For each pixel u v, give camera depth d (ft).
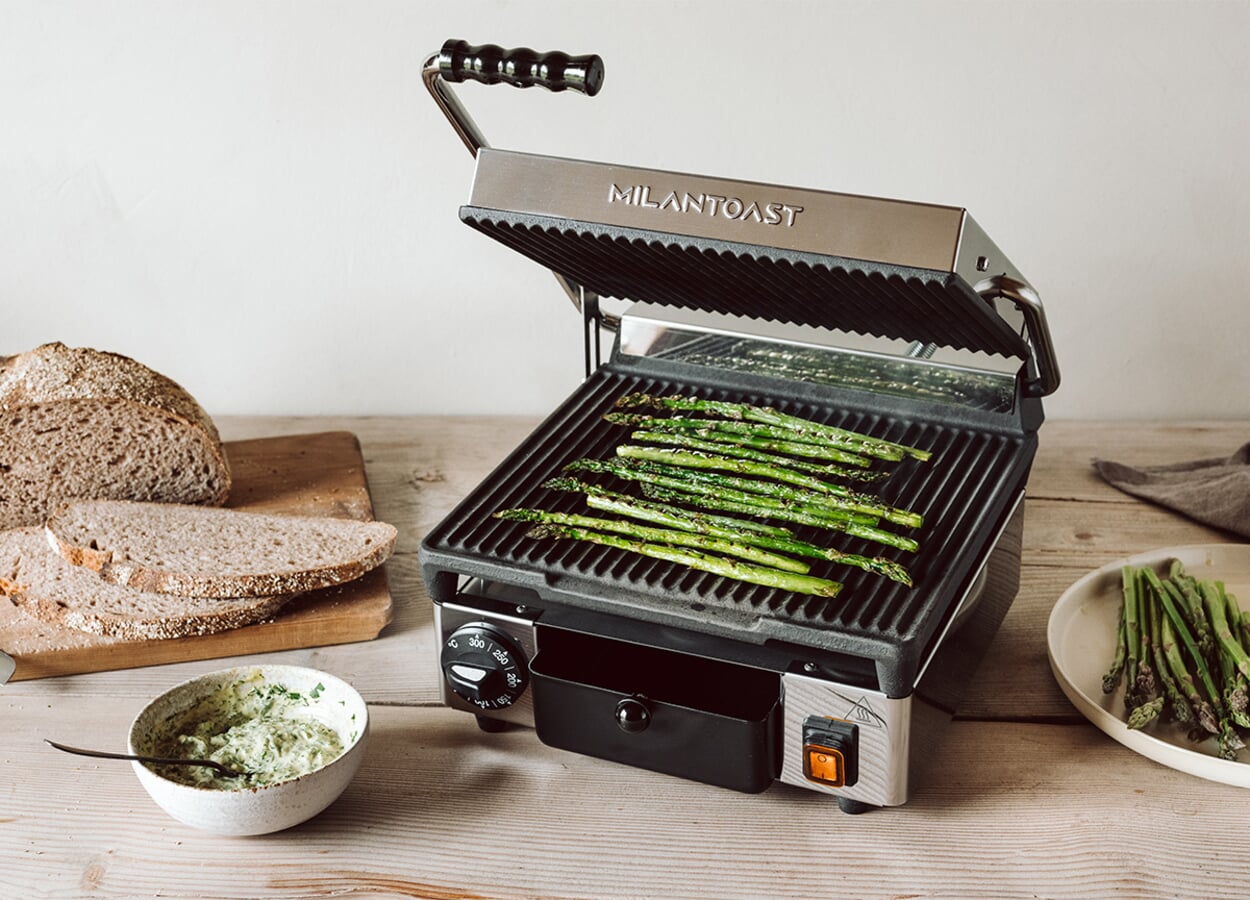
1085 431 7.66
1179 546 6.00
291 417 8.25
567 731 4.65
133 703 5.34
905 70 7.09
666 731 4.42
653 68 7.25
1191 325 7.58
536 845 4.47
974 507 4.83
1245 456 6.88
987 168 7.29
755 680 4.46
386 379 8.29
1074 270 7.51
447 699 4.97
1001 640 5.56
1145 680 4.92
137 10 7.31
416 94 7.44
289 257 7.94
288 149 7.63
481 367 8.23
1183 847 4.34
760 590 4.42
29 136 7.64
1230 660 4.96
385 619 5.72
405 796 4.73
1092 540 6.36
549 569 4.57
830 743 4.27
